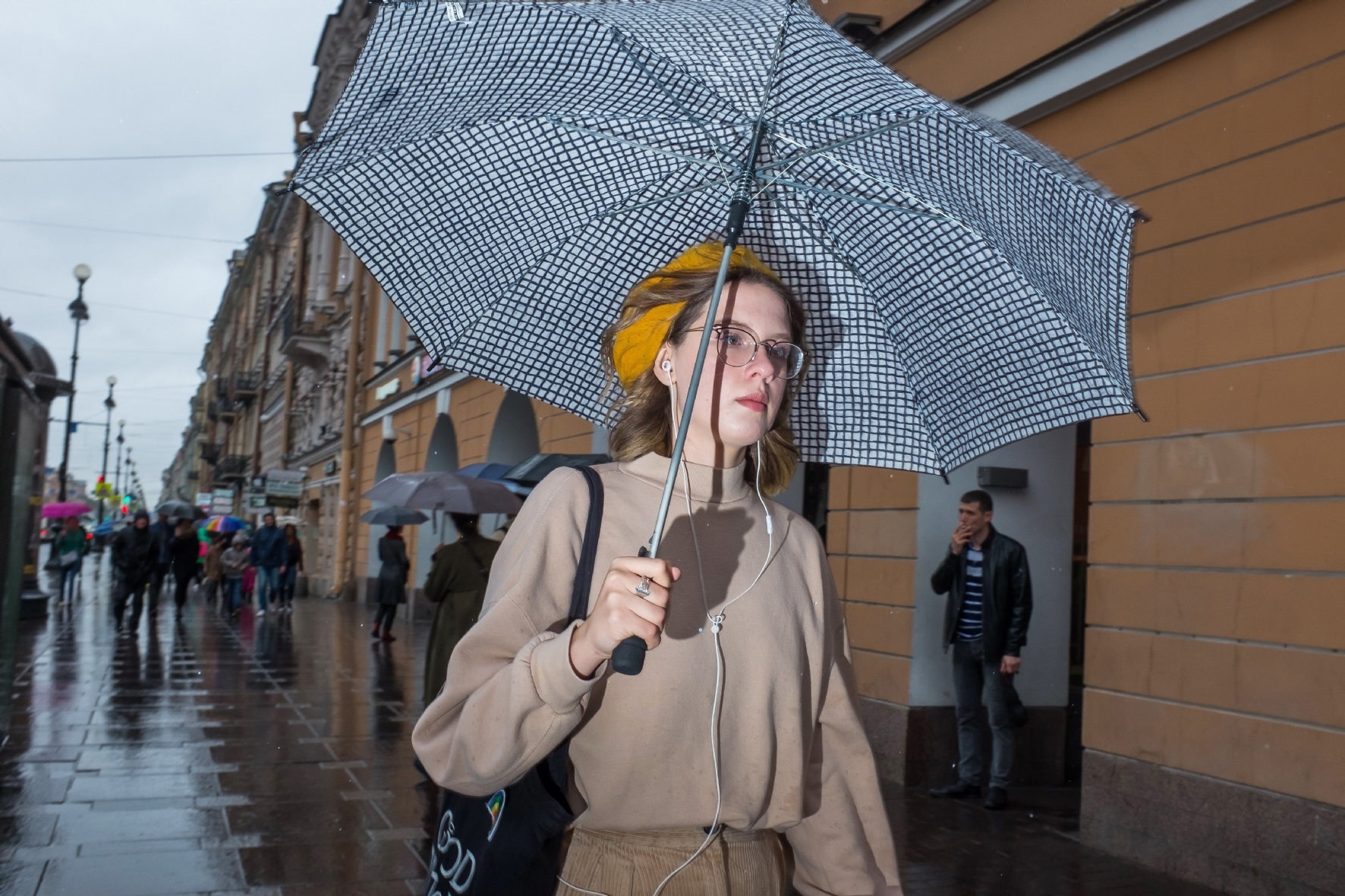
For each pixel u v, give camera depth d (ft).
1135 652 18.80
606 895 5.02
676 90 6.14
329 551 105.09
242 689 36.96
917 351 6.70
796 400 6.79
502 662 4.95
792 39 5.97
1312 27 16.61
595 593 5.07
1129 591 19.04
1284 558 16.30
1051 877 17.63
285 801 21.43
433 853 5.28
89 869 16.84
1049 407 6.46
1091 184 6.18
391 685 39.42
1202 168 18.40
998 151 5.97
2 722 23.84
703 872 5.07
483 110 6.14
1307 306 16.30
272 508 119.65
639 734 4.96
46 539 190.60
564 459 33.19
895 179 6.31
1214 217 18.08
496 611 4.95
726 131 6.36
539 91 6.17
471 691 4.91
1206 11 18.06
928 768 24.45
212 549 87.86
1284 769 16.03
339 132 6.05
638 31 5.90
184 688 36.63
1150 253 19.27
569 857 5.14
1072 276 6.37
